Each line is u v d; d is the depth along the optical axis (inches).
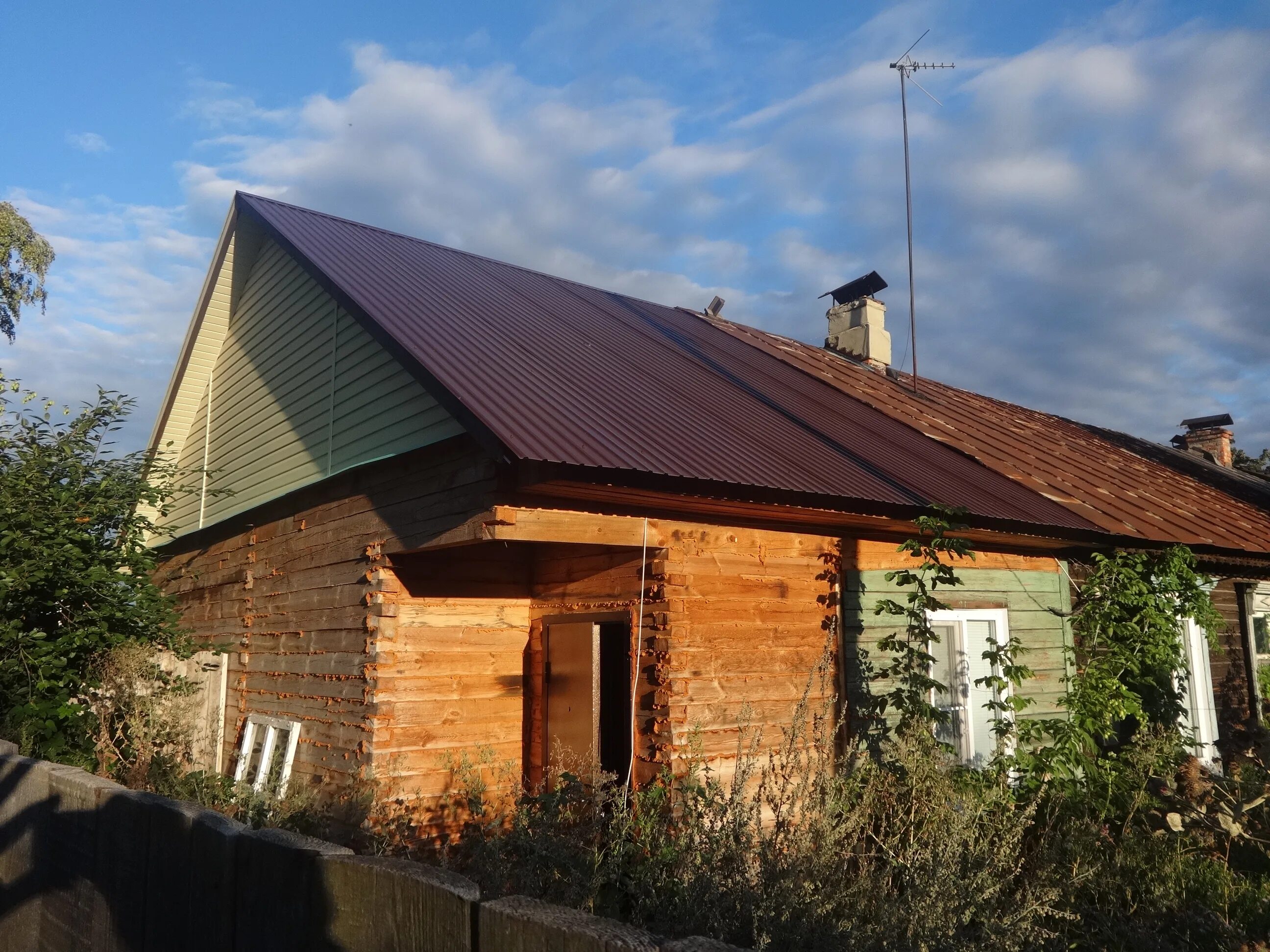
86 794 147.8
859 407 407.8
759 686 265.1
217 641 415.2
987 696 333.4
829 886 167.3
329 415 327.0
